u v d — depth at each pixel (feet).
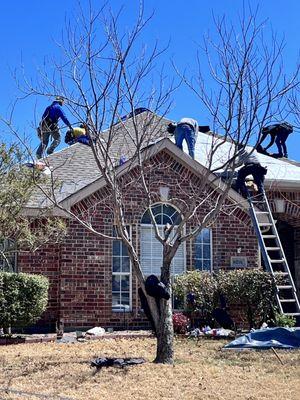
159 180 55.57
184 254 56.08
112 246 53.88
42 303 47.60
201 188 34.78
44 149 40.16
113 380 29.63
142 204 54.70
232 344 40.52
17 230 43.37
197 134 60.54
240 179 57.26
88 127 35.37
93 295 52.65
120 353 38.83
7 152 39.88
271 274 50.98
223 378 30.40
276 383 29.35
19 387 28.45
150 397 26.53
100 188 53.52
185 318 50.39
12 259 52.16
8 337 45.57
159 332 34.30
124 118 45.83
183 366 33.17
